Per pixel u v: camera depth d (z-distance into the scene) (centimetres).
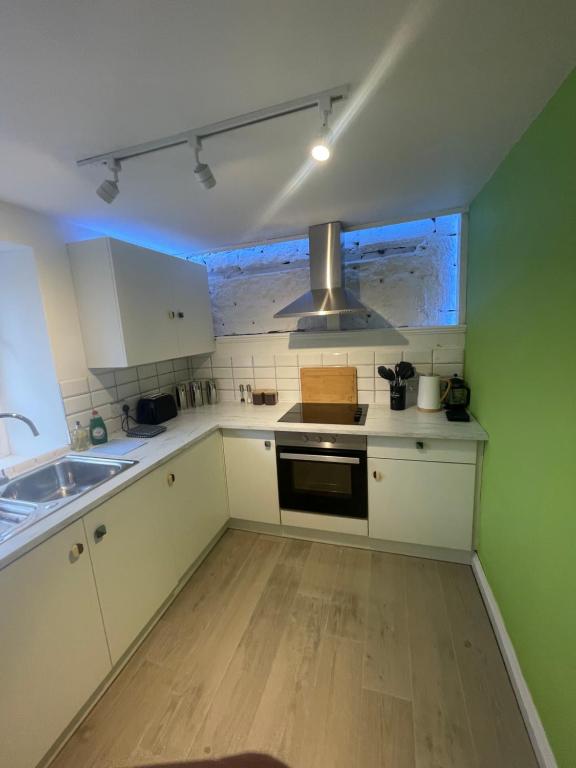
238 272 279
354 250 245
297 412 243
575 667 93
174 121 108
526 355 126
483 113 113
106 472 172
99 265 183
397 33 80
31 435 192
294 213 203
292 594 188
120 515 148
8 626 106
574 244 94
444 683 137
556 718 102
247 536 242
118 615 147
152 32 76
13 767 105
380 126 118
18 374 186
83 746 123
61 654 122
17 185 143
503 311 150
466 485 190
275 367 272
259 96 99
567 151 97
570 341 96
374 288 246
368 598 182
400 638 158
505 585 148
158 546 172
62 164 129
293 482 227
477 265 193
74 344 190
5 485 154
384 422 208
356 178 159
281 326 275
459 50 85
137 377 236
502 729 121
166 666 151
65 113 101
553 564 106
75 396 190
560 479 102
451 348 230
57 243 182
